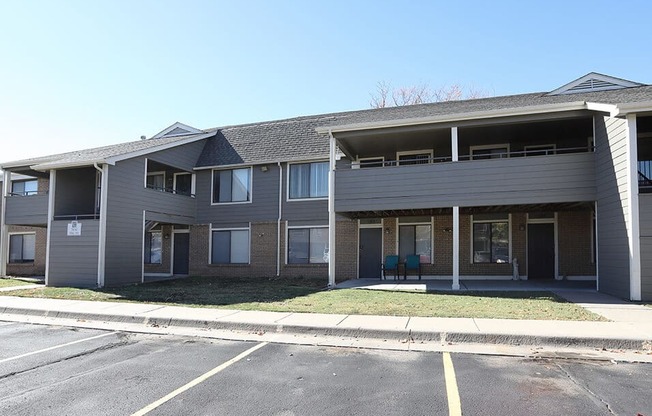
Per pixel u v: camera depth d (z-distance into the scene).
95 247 15.53
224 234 19.95
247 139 20.89
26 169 19.88
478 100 17.84
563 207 15.19
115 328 8.70
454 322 8.16
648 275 10.68
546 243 16.42
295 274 18.55
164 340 7.65
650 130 13.38
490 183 13.44
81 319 9.70
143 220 17.23
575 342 6.90
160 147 18.03
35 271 22.20
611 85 15.90
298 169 18.94
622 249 11.25
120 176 16.25
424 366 5.95
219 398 4.82
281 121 21.69
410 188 14.16
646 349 6.66
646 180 13.32
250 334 8.03
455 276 13.41
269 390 5.07
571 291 12.52
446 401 4.68
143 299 11.85
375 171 14.56
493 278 16.59
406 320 8.41
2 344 7.43
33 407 4.57
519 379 5.37
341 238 18.19
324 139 18.98
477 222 17.03
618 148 11.40
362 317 8.80
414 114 15.17
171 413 4.41
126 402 4.71
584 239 16.06
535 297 11.42
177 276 19.84
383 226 17.77
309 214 18.52
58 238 16.14
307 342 7.38
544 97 15.89
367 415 4.34
